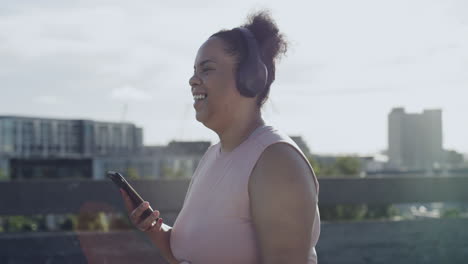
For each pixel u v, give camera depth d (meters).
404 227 5.24
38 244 4.33
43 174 58.81
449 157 72.69
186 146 53.53
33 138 63.75
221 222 1.13
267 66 1.25
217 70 1.18
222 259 1.13
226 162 1.17
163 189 4.93
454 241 5.37
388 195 5.63
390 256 5.16
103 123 67.31
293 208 1.02
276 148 1.08
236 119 1.20
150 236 1.33
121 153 63.25
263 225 1.05
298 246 1.02
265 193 1.05
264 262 1.04
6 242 4.29
